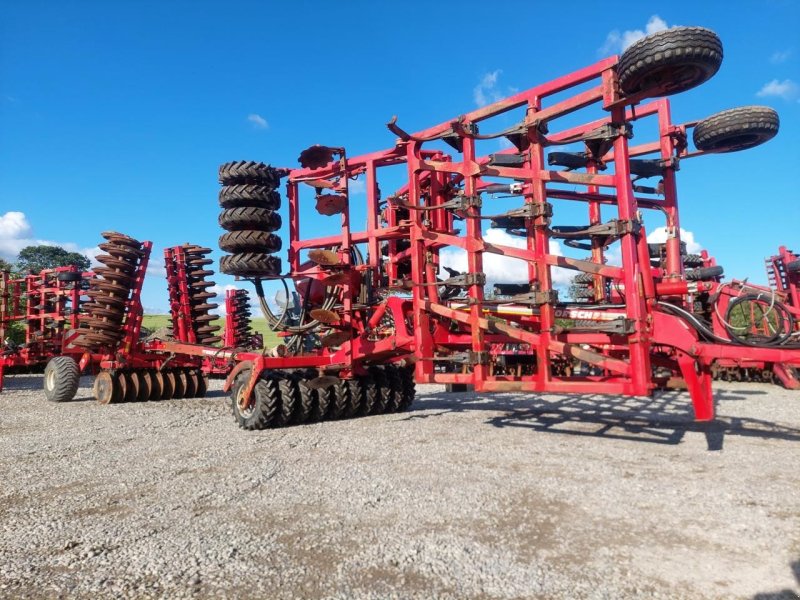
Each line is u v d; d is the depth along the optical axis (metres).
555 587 2.73
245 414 7.68
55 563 3.15
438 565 3.01
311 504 4.12
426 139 7.18
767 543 3.23
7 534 3.63
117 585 2.86
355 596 2.68
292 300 8.92
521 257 6.41
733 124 7.77
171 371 12.28
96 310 11.34
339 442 6.50
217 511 4.02
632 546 3.22
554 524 3.61
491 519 3.72
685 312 5.71
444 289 8.09
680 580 2.79
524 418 8.12
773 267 15.86
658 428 7.08
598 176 5.96
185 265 13.66
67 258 63.69
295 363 7.91
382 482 4.67
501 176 6.52
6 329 16.94
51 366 11.88
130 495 4.50
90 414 9.62
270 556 3.18
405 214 8.75
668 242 8.88
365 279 8.20
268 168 8.06
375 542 3.35
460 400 10.73
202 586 2.83
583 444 6.14
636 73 5.25
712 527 3.50
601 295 8.47
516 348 12.48
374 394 8.62
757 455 5.46
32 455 6.20
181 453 6.10
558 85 6.15
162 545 3.38
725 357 5.38
